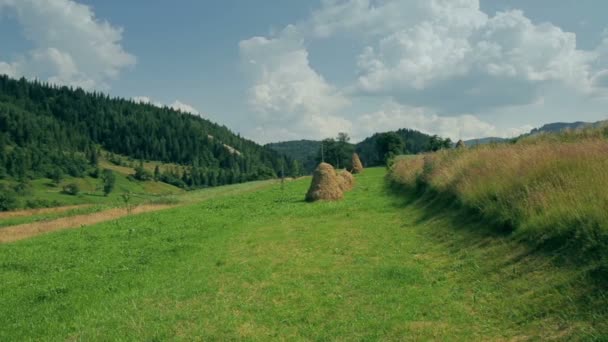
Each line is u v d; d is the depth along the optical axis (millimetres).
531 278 7672
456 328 6723
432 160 23625
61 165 128000
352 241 13555
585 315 5941
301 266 11180
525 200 10336
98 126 191750
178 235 17188
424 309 7602
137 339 7383
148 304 9203
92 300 9898
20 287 11500
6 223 33719
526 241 9148
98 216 31219
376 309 7867
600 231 7445
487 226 11281
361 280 9555
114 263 13266
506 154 15297
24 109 187750
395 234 13859
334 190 25625
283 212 21625
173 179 140875
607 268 6547
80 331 8039
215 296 9344
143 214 27359
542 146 13852
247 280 10320
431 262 10352
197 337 7254
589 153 10984
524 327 6301
